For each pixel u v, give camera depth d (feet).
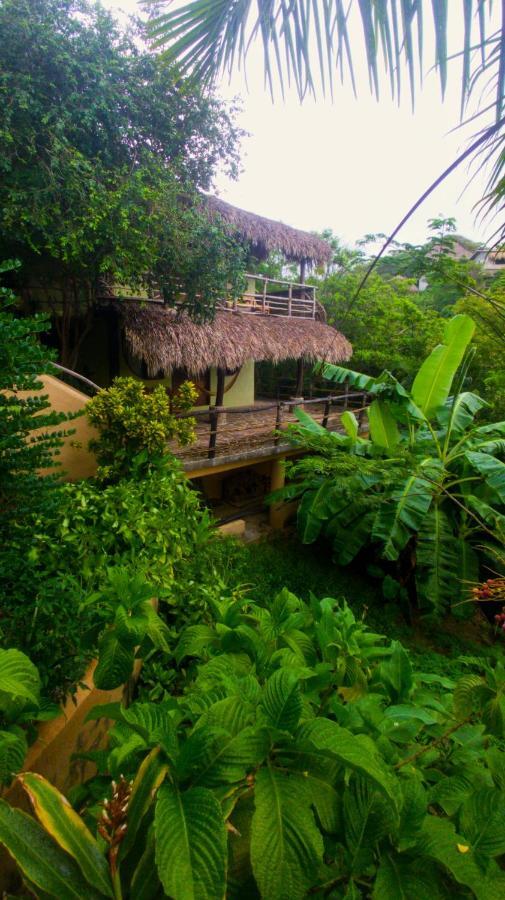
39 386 8.55
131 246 17.62
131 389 15.39
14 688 4.36
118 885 2.81
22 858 2.65
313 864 2.85
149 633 6.12
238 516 29.45
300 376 36.29
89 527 11.30
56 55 14.79
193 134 19.92
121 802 2.99
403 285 46.70
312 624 7.77
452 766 5.23
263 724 3.61
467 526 19.08
